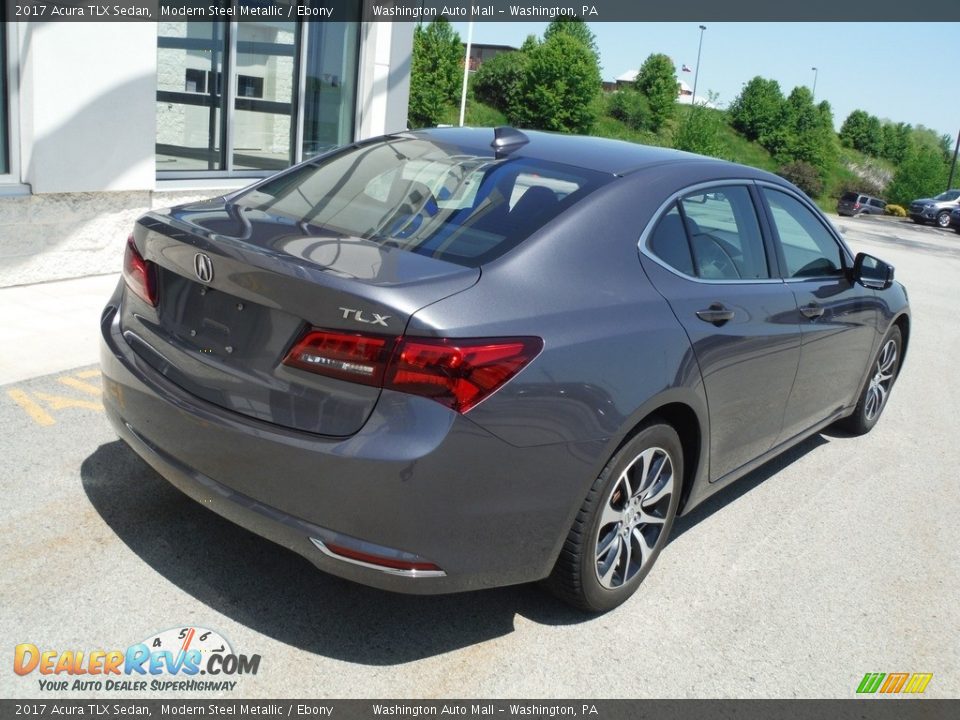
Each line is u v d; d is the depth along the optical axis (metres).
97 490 3.63
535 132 3.83
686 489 3.52
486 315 2.58
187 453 2.79
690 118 64.50
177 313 2.92
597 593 3.10
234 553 3.29
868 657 3.21
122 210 7.07
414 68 54.44
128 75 6.78
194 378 2.80
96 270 6.96
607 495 2.95
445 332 2.47
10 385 4.60
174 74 7.63
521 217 3.01
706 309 3.30
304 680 2.68
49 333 5.46
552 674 2.87
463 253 2.83
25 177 6.36
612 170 3.36
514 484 2.63
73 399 4.52
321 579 3.20
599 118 66.88
